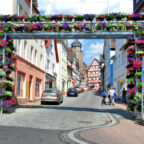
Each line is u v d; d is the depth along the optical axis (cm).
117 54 2947
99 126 816
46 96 1834
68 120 942
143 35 1002
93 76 10850
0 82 1078
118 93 2853
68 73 5609
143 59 952
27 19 1137
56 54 3800
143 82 931
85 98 3144
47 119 950
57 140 558
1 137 567
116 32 1059
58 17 1095
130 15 1056
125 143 552
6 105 1088
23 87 1894
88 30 1071
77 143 533
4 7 1617
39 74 2484
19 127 730
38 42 2444
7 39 1144
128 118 1064
